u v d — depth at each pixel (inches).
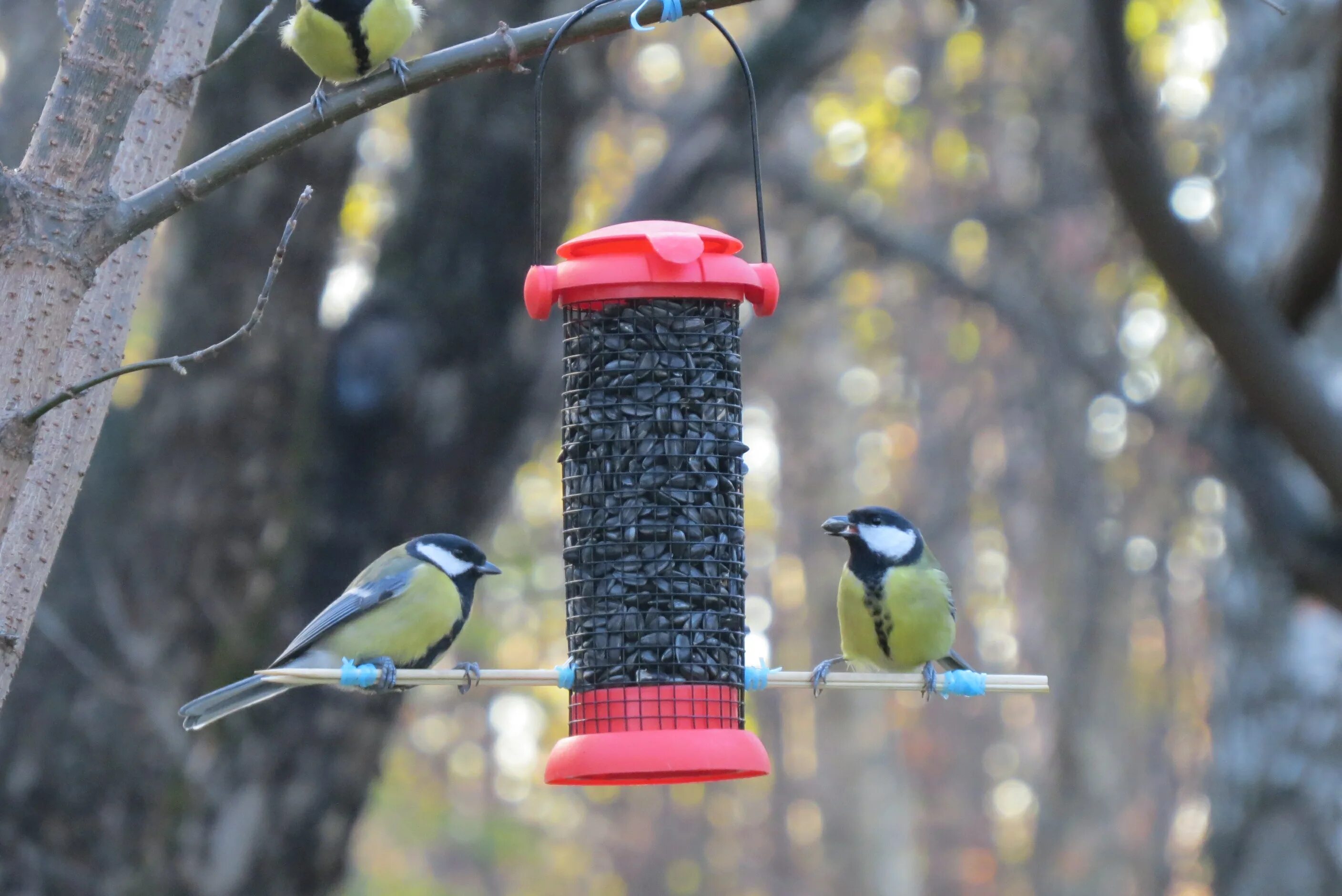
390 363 582.9
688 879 1945.1
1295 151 552.4
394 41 342.3
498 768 1704.0
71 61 251.9
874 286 1166.3
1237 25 588.4
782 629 1846.7
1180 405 958.4
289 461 572.7
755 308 337.4
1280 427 428.8
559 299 339.3
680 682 346.9
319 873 588.1
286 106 560.7
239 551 563.5
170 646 554.9
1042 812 1378.0
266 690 371.6
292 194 563.2
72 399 264.5
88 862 539.2
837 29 746.8
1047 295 1051.3
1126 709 1534.2
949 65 957.8
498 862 1535.4
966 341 1054.4
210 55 555.2
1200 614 1171.9
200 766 555.2
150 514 558.6
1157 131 454.6
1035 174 1077.8
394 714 595.2
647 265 329.7
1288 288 444.8
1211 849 554.9
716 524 359.3
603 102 659.4
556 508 1323.8
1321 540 477.1
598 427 363.6
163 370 565.6
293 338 567.8
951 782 1859.0
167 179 260.2
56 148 249.4
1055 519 1293.1
